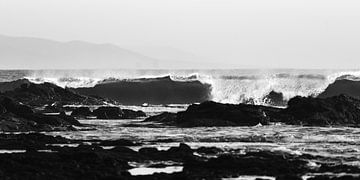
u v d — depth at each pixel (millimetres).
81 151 75812
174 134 100250
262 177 68000
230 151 80875
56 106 141000
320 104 114562
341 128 106812
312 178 65875
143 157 76688
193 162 72688
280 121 113438
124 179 65250
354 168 70750
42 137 90562
